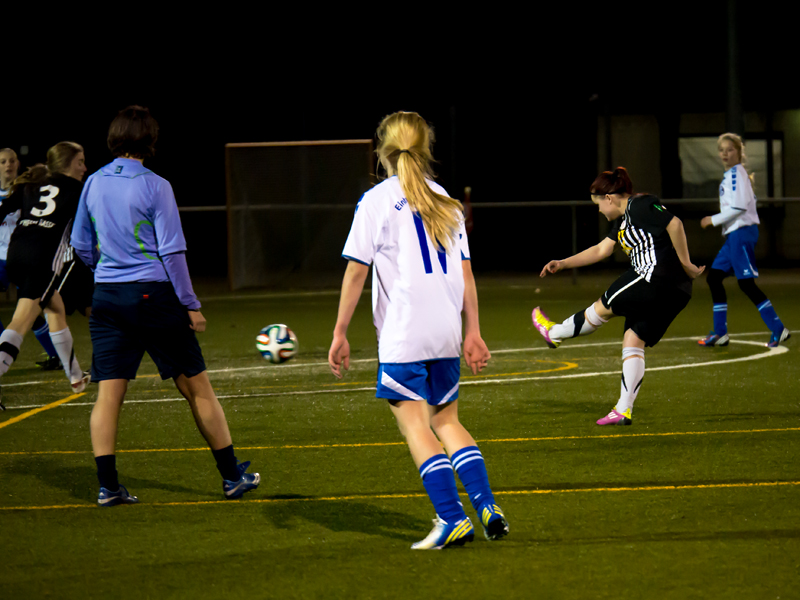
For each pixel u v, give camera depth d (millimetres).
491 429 24266
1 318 55969
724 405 26766
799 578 13500
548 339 27469
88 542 15828
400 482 19406
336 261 72250
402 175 14570
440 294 14547
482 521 14641
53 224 27625
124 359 18047
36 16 83250
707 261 84250
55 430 25266
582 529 16000
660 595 12945
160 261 17703
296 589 13492
